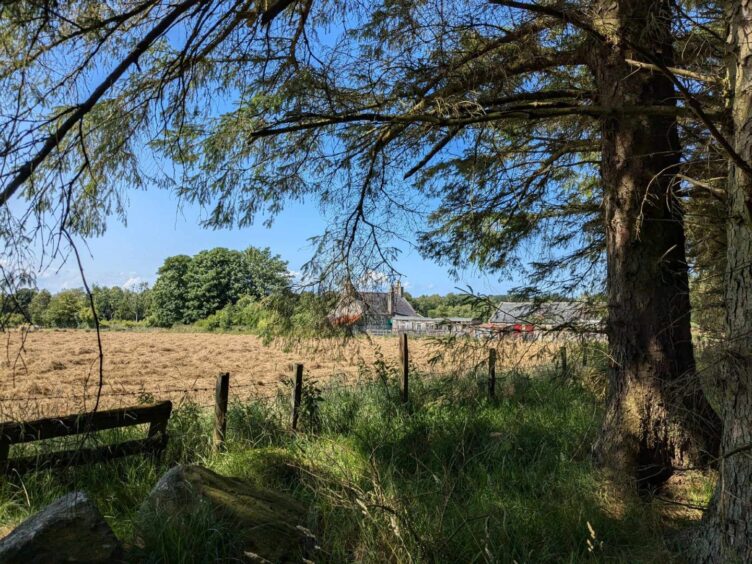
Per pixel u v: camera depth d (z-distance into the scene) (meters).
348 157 5.71
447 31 4.70
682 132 5.72
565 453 5.81
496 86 5.33
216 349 27.09
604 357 5.59
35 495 4.41
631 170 5.29
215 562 3.33
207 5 3.44
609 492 4.82
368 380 8.66
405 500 4.09
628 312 5.30
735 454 3.34
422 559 3.50
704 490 4.79
